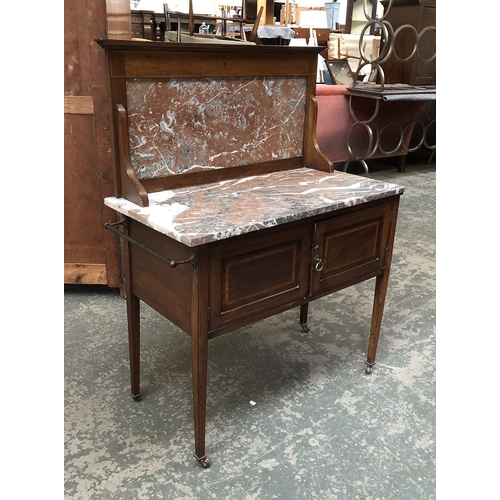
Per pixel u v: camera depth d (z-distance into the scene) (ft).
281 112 6.48
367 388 6.44
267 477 4.99
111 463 5.13
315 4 32.58
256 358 7.08
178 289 4.76
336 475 5.04
